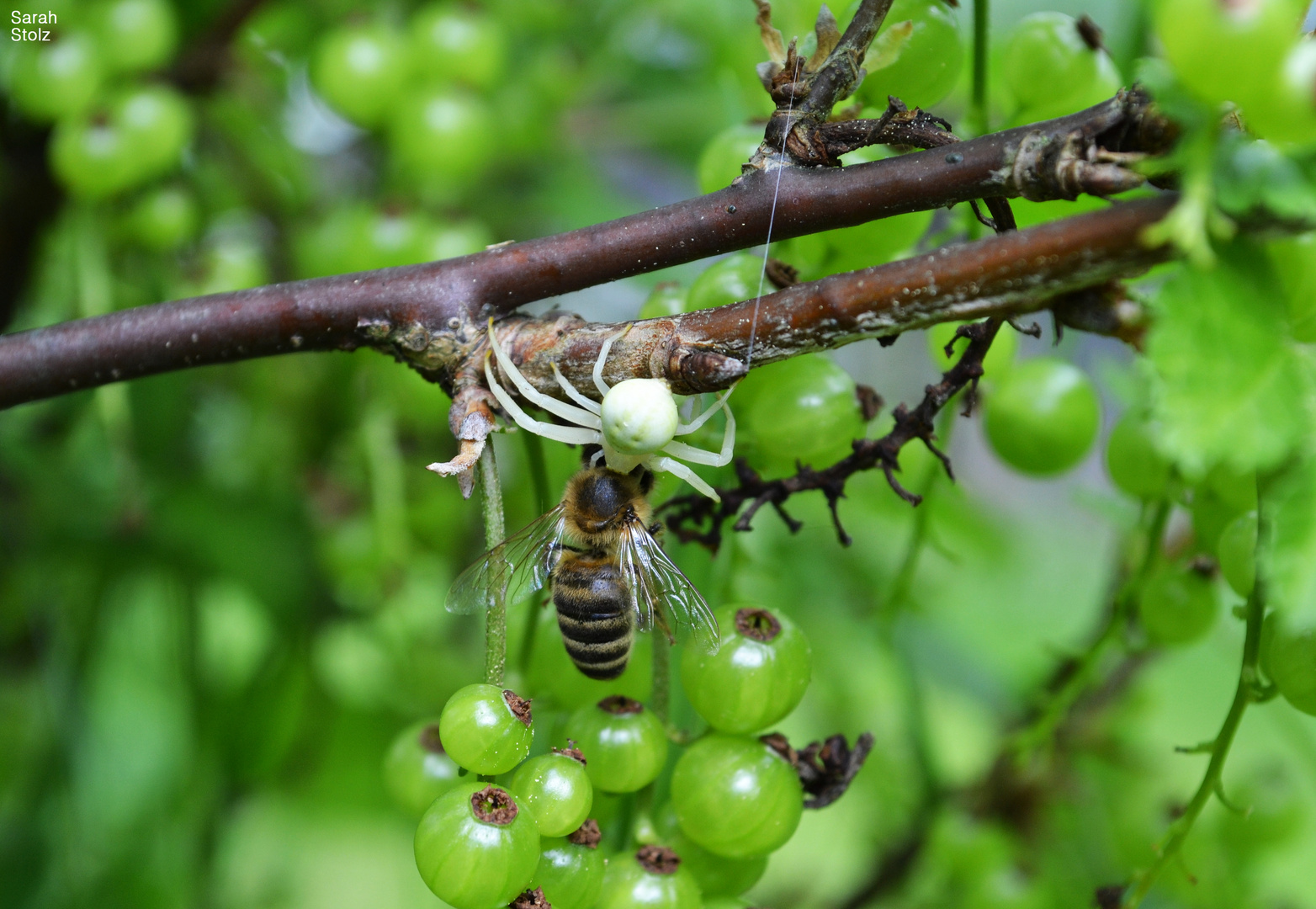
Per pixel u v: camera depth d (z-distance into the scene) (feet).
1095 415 0.71
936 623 0.97
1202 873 0.77
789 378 0.65
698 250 0.62
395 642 0.85
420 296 0.63
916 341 0.95
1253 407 0.56
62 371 0.64
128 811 0.89
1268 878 0.82
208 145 0.85
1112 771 0.80
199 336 0.64
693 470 0.66
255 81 0.84
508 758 0.60
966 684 0.95
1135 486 0.69
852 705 0.91
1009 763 0.80
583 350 0.62
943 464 0.62
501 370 0.62
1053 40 0.66
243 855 0.97
